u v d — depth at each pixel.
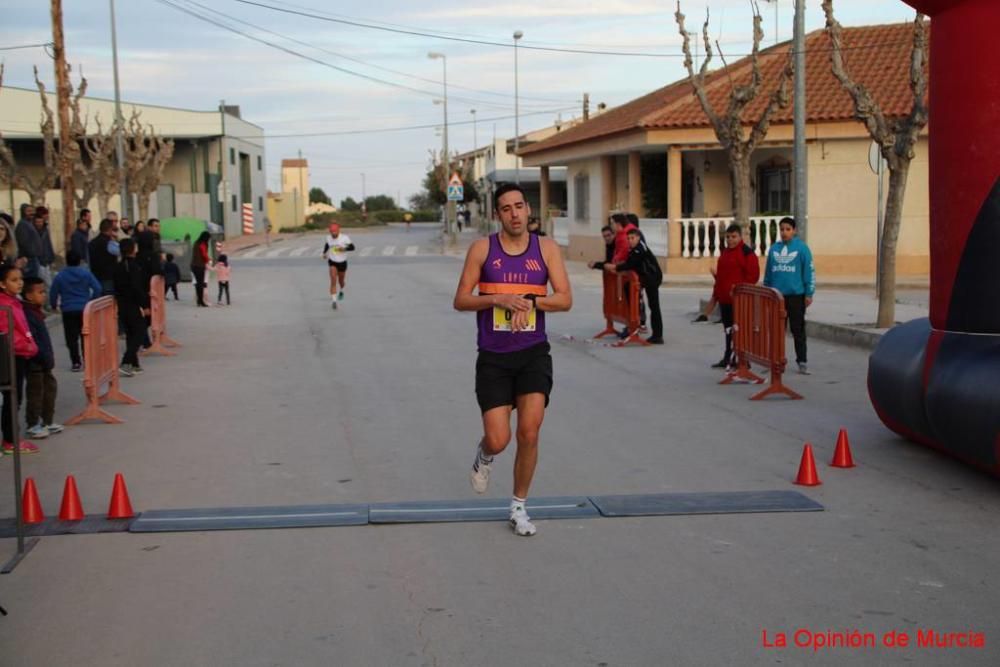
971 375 7.40
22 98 51.00
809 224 27.89
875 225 27.58
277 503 7.19
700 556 5.99
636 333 15.52
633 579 5.62
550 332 17.41
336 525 6.63
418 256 42.94
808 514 6.82
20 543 6.05
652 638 4.85
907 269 27.62
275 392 11.77
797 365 13.16
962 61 7.68
